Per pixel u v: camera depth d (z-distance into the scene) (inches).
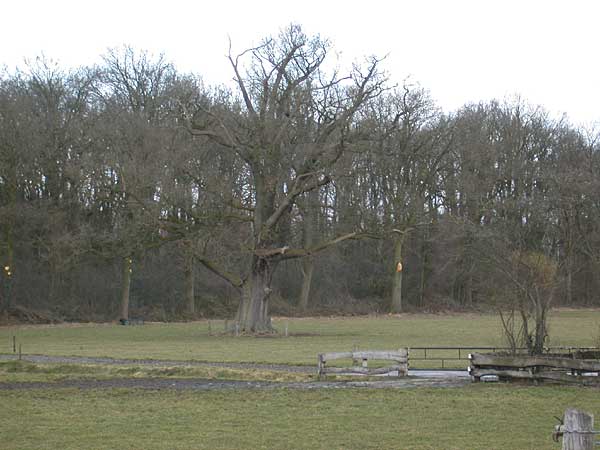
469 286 3203.7
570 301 3102.9
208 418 713.0
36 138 2166.6
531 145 2723.9
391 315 2913.4
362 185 2411.4
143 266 2691.9
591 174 1612.9
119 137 1979.6
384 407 766.5
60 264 2121.1
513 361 921.5
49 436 633.6
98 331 2044.8
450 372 1046.4
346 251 3316.9
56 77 2349.9
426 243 3161.9
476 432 647.8
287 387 903.7
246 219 1989.4
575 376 900.0
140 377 1001.5
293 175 2116.1
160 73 2469.2
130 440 617.9
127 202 1899.6
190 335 1899.6
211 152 2208.4
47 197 2341.3
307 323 2427.4
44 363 1117.7
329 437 628.1
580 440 364.2
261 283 1977.1
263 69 1932.8
